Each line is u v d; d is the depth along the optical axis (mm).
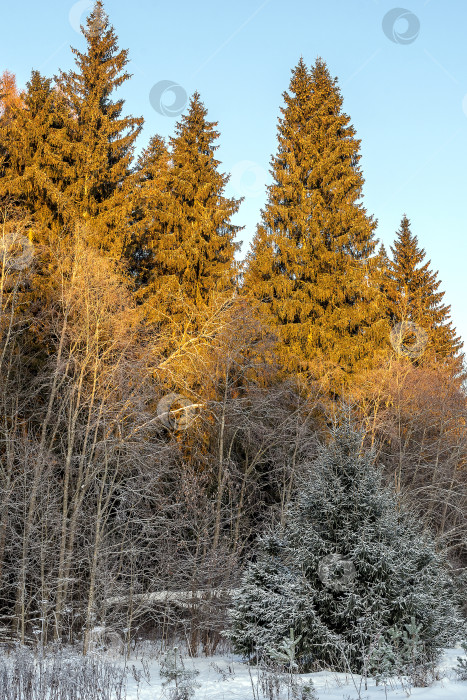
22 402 21000
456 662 11305
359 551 11547
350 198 32125
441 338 38156
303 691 8008
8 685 8930
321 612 11758
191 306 24469
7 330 20938
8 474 17922
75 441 20797
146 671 12109
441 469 26453
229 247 29359
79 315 20375
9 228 21031
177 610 18531
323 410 25188
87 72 27688
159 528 18953
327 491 12391
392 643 10953
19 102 33594
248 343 24359
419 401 27922
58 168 24953
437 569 13117
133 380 20094
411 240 39219
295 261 30672
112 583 17297
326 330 29047
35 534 18266
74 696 8320
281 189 32031
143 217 27016
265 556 13758
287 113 34188
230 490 21391
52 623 17500
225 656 15359
